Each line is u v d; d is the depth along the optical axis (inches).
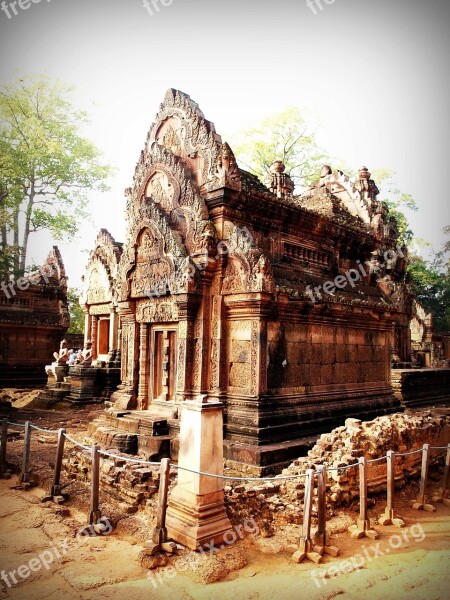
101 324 890.1
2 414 661.3
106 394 754.2
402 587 229.9
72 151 1085.1
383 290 638.5
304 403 461.7
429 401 784.9
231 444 395.9
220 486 270.4
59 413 678.5
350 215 688.4
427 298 1533.0
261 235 488.7
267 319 428.1
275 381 434.0
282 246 513.3
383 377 600.7
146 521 288.4
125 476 325.4
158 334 507.8
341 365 526.3
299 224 526.3
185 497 268.5
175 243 458.6
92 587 222.7
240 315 431.5
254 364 416.5
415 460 406.3
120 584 227.0
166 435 434.0
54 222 1114.1
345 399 519.2
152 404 497.4
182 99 509.4
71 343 1107.9
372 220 697.6
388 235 707.4
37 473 378.9
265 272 415.2
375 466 355.9
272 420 412.8
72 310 1380.4
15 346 929.5
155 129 539.2
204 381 439.2
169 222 485.1
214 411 272.5
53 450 459.8
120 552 259.8
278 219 502.0
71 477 374.0
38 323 944.3
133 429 445.4
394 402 592.1
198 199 459.2
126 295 523.5
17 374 925.2
